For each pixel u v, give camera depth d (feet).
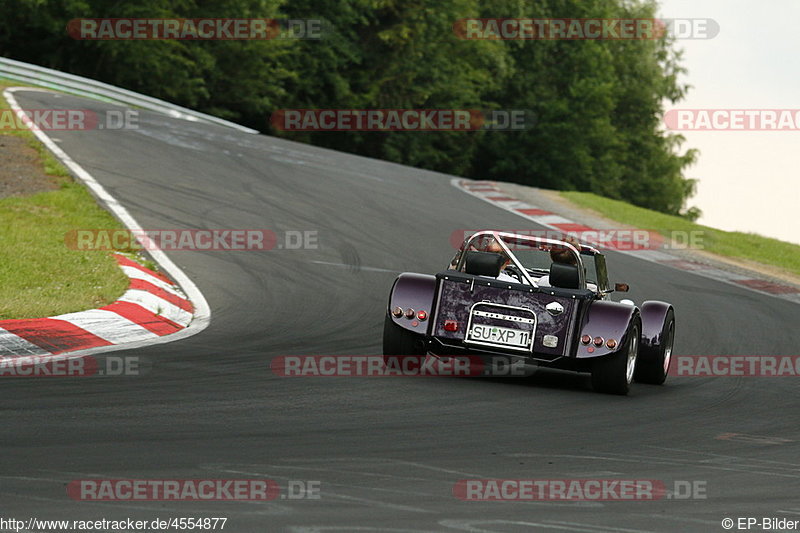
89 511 43.83
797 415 85.05
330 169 279.28
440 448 61.11
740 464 62.13
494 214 252.62
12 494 45.68
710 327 145.79
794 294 199.00
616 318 88.22
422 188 278.46
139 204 185.68
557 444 64.85
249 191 221.66
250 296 132.57
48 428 60.13
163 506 45.16
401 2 589.73
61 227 152.76
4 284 114.01
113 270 128.67
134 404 69.10
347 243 186.09
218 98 518.78
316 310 128.06
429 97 620.08
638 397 89.76
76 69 475.31
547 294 87.92
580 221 263.29
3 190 171.42
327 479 51.47
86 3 452.35
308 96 586.45
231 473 51.70
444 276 89.92
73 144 231.71
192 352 94.43
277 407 71.31
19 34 465.06
